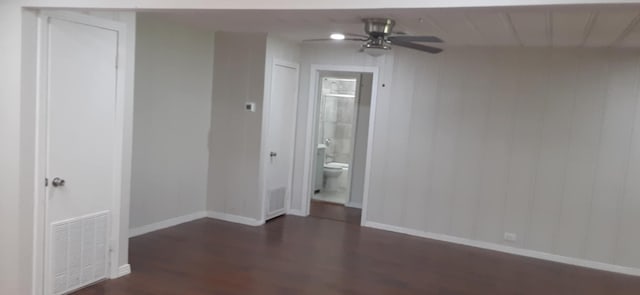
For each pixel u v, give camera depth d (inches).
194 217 229.6
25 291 125.9
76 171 134.5
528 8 80.2
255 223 225.8
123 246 153.4
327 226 232.7
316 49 238.7
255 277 161.5
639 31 146.5
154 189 203.3
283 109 236.1
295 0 95.2
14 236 123.3
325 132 334.6
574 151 194.5
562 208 197.8
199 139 226.7
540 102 198.8
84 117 134.6
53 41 123.8
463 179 214.2
